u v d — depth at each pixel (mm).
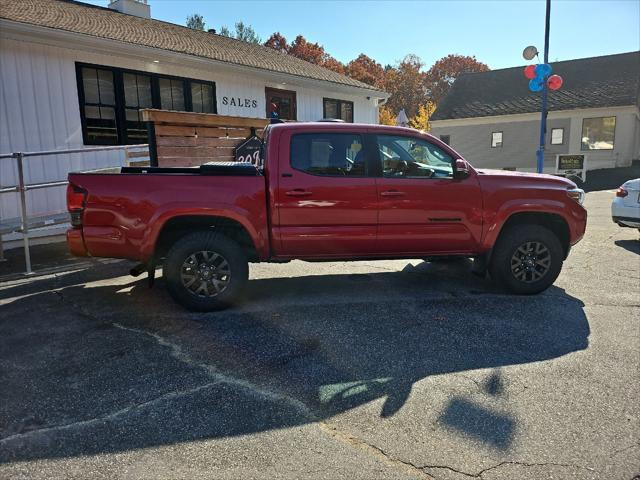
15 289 5395
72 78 8453
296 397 3076
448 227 4941
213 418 2836
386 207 4777
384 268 6465
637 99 24516
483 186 4980
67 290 5348
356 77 52344
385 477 2340
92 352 3719
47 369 3438
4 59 7582
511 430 2725
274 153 4629
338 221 4715
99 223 4379
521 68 30656
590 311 4707
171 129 7688
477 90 30875
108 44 8523
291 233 4664
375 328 4223
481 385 3229
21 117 7836
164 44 10055
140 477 2332
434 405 2980
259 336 4039
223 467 2408
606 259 7004
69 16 9461
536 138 27203
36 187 6125
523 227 5137
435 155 4977
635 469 2402
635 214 8211
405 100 56562
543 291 5344
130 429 2725
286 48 51906
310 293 5273
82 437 2648
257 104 12211
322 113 14484
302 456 2492
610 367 3494
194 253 4500
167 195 4391
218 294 4578
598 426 2764
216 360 3590
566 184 5234
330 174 4703
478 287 5516
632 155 25422
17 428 2729
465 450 2547
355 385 3229
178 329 4191
